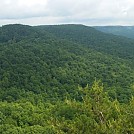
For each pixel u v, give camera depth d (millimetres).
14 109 61438
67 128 13391
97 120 13492
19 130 51219
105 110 13531
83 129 13172
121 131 12594
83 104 13906
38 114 57875
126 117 13031
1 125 53344
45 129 42781
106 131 12703
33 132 49531
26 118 57688
